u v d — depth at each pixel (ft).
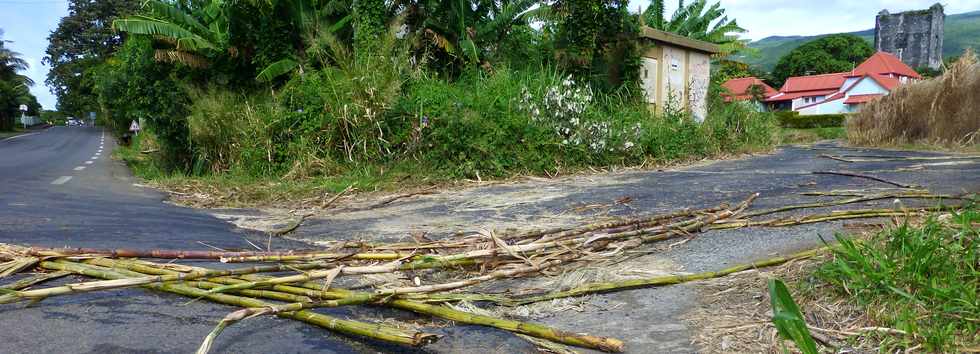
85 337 6.97
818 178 21.84
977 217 8.39
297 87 35.04
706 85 59.57
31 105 266.36
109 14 178.19
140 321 7.55
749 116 47.85
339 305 7.71
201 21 46.14
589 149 32.58
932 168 23.15
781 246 10.86
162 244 12.76
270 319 7.66
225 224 17.20
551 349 6.98
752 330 7.20
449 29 44.73
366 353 6.74
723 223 13.12
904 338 6.30
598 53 47.01
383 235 14.99
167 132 39.75
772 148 46.65
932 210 12.45
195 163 39.06
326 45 38.81
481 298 8.57
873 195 15.96
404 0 43.60
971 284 6.93
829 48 248.93
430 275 10.16
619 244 11.67
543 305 8.68
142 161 49.14
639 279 9.51
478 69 43.83
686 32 82.79
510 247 10.40
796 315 4.97
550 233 12.30
